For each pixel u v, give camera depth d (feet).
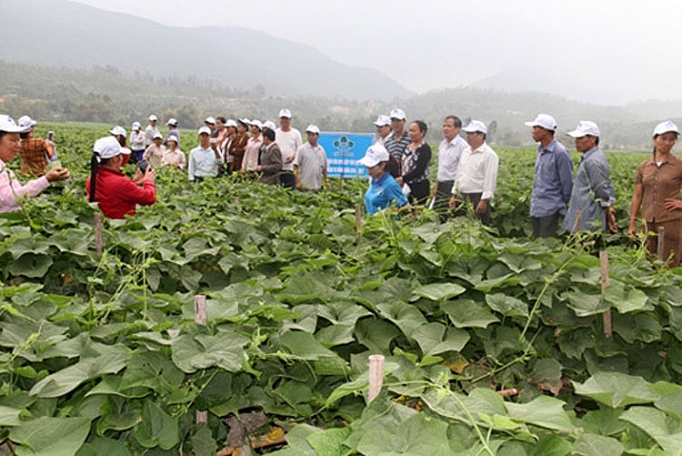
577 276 14.89
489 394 8.71
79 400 9.55
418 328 12.28
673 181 25.02
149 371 9.41
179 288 17.66
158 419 9.14
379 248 17.43
